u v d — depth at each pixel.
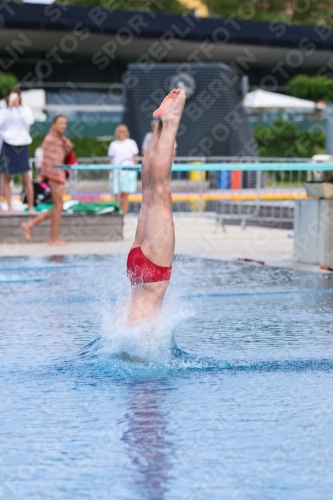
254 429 5.29
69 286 13.13
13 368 7.10
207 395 6.17
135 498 4.12
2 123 21.03
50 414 5.66
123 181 27.27
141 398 6.08
